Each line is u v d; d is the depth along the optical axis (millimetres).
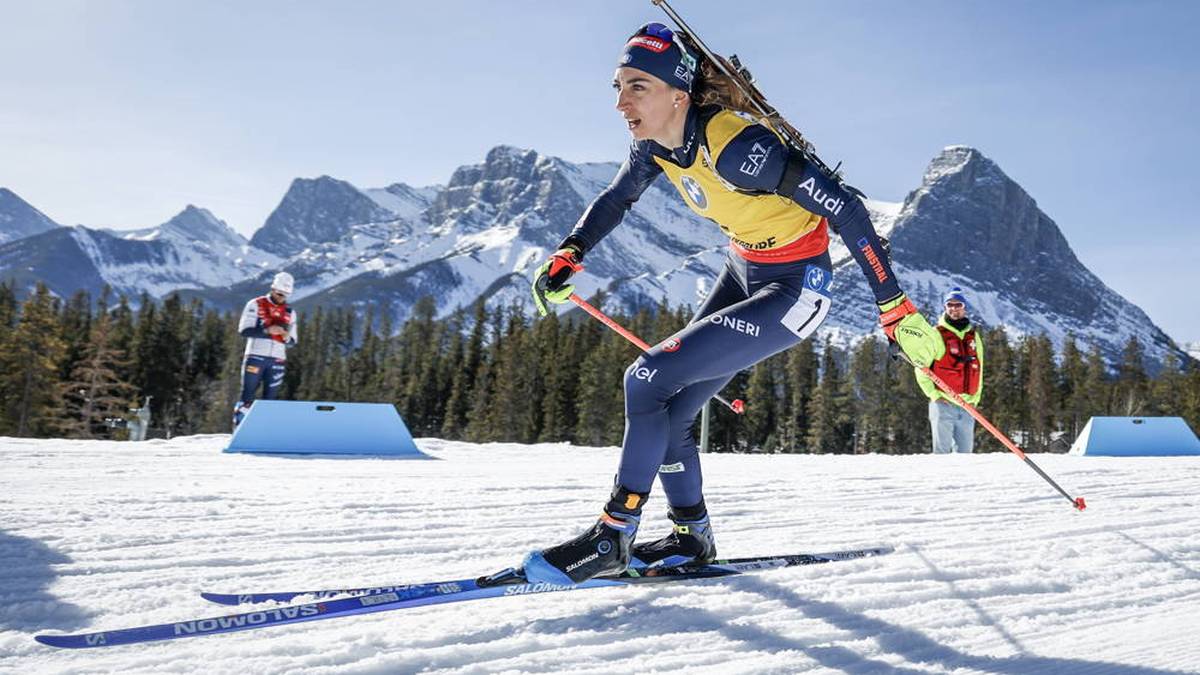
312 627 1926
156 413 57969
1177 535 3283
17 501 3254
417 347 71125
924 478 4785
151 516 3059
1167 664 1913
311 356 80000
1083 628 2170
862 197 2309
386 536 2893
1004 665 1883
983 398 57344
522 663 1750
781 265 2434
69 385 45406
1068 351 64500
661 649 1889
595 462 5852
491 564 2584
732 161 2205
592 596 2260
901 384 55000
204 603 2064
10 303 54844
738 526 3326
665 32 2215
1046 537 3203
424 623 1975
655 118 2248
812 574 2553
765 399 56781
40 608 1952
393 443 6398
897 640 2023
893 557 2820
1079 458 6410
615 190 2658
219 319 68938
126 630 1742
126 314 62844
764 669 1796
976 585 2516
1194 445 8023
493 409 55062
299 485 4035
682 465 2529
